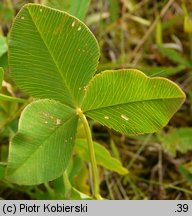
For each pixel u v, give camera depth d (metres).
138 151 0.24
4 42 0.20
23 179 0.15
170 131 0.24
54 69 0.15
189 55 0.28
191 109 0.25
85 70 0.15
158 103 0.15
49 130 0.15
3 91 0.21
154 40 0.28
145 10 0.29
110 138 0.25
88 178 0.23
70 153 0.16
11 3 0.26
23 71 0.15
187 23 0.27
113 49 0.28
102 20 0.28
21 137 0.15
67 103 0.16
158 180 0.24
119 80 0.15
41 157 0.15
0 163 0.17
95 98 0.16
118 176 0.24
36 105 0.15
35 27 0.15
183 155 0.24
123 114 0.16
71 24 0.15
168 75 0.26
